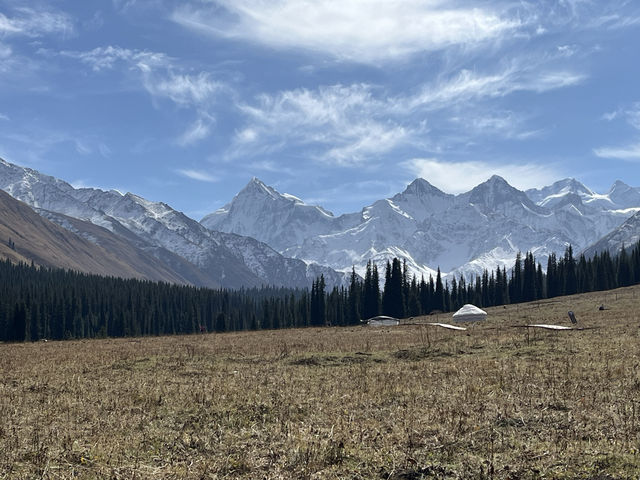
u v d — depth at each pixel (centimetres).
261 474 1214
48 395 2341
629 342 3231
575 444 1316
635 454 1213
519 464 1202
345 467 1243
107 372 3086
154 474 1237
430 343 4188
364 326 9181
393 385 2259
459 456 1284
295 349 4212
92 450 1441
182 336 7869
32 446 1484
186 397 2150
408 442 1395
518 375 2341
